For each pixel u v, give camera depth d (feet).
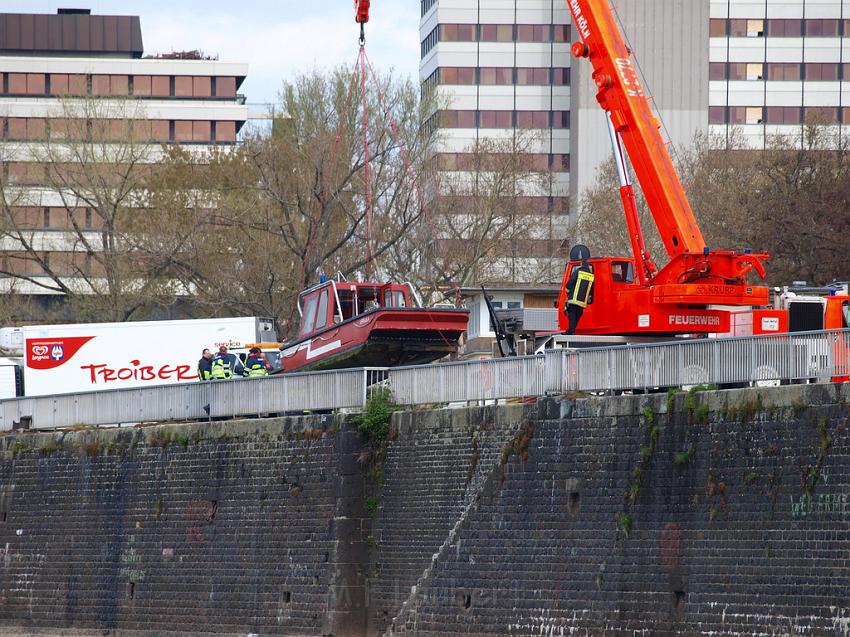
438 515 552.82
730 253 556.92
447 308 631.56
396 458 571.28
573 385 514.68
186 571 641.40
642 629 479.00
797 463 442.50
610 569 490.90
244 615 614.75
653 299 558.15
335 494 584.81
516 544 522.47
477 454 541.34
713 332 563.89
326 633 578.25
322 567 586.45
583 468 504.02
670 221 563.48
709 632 458.91
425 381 570.87
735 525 456.45
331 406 600.80
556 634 504.84
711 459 465.47
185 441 650.02
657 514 479.41
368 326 627.87
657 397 483.92
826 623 430.20
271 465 613.52
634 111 572.10
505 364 539.70
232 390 640.17
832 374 442.50
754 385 472.44
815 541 435.53
